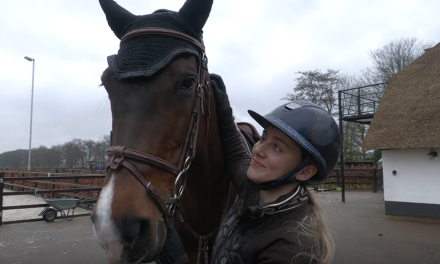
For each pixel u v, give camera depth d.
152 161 1.36
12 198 14.92
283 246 1.20
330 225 8.37
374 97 28.42
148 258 1.32
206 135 1.75
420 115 10.20
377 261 5.44
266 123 1.46
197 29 1.62
